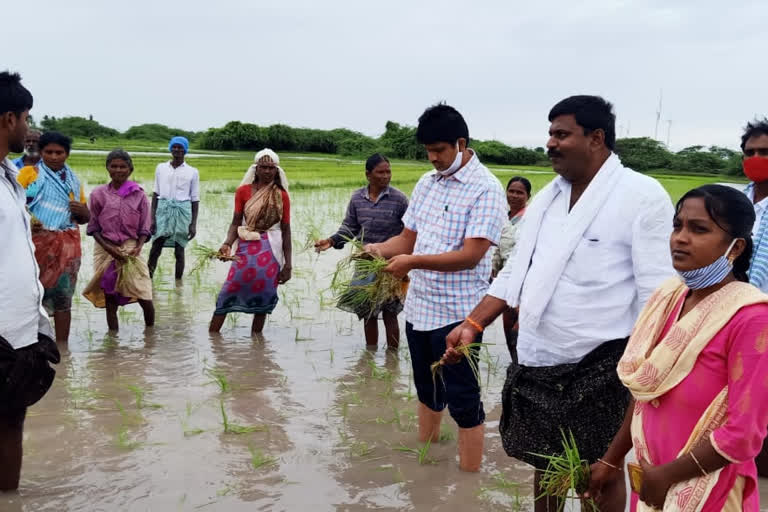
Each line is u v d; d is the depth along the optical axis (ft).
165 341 22.66
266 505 12.63
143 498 12.76
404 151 220.84
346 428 16.26
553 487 9.93
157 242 31.42
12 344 11.99
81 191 22.38
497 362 21.86
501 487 13.55
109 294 23.20
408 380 19.72
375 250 15.39
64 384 18.51
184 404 17.37
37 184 20.67
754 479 7.64
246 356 21.36
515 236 21.44
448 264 13.25
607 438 10.23
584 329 10.05
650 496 7.80
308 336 23.81
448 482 13.74
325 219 50.26
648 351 7.99
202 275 32.78
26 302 12.11
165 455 14.56
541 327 10.39
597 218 9.94
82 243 38.22
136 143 251.80
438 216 13.98
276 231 23.49
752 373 7.15
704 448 7.38
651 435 8.02
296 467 14.23
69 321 22.09
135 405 17.20
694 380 7.56
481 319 11.56
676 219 7.87
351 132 248.93
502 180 97.96
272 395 18.21
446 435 16.03
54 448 14.73
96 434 15.48
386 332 22.58
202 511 12.35
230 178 83.71
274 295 23.66
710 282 7.64
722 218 7.47
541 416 10.52
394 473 14.07
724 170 147.64
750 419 7.14
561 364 10.31
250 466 14.19
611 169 10.03
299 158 181.57
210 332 23.71
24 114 12.14
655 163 153.79
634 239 9.71
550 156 10.27
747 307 7.32
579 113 9.89
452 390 13.78
